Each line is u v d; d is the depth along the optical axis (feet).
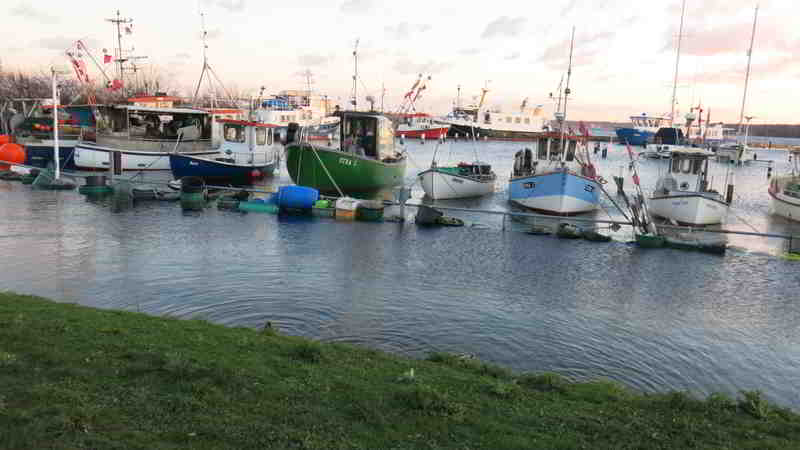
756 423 21.79
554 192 98.12
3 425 16.43
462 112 497.05
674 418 21.62
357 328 39.83
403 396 20.72
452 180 114.73
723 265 65.57
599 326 43.01
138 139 128.47
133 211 83.30
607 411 22.20
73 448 15.37
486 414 20.44
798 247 75.20
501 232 81.00
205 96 311.88
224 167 118.11
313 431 17.60
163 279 49.65
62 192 97.50
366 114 115.44
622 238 80.94
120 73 235.81
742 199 143.33
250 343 27.84
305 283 50.34
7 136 137.90
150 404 18.48
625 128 440.45
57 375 20.53
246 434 16.94
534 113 487.61
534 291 51.80
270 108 311.27
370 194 115.96
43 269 51.11
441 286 51.78
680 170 101.71
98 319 30.19
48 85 284.61
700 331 42.96
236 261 57.26
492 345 38.14
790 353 39.24
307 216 86.02
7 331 25.27
